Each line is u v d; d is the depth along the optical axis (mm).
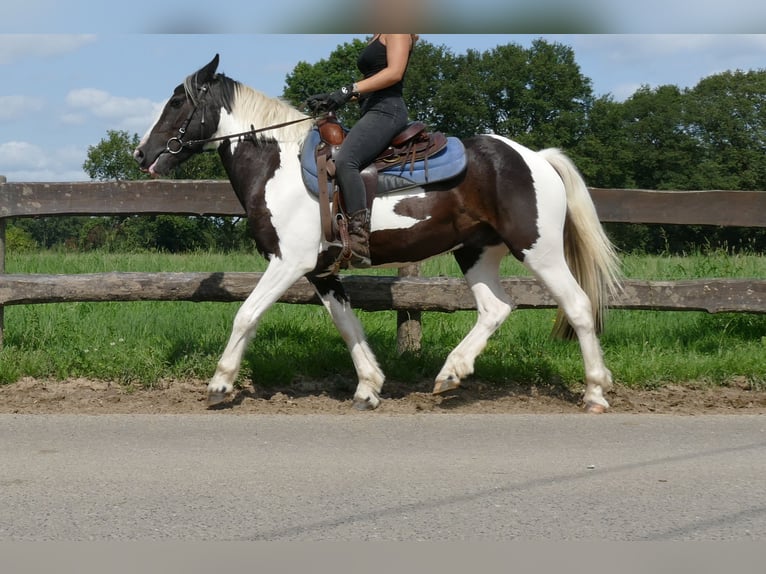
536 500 3932
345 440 5027
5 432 5152
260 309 5797
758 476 4305
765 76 71000
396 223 5715
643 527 3605
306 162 5723
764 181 68875
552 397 6324
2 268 7207
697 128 70938
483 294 6098
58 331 7574
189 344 7074
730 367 6676
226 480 4223
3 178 7094
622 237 26859
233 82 6012
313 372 6703
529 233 5672
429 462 4559
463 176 5719
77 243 14461
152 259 11500
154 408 5891
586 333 5836
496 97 66062
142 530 3561
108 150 69875
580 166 65500
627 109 70500
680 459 4613
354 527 3605
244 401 6094
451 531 3564
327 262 5828
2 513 3742
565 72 65438
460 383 6426
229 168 6000
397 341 7199
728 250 10695
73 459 4582
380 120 5664
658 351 7312
